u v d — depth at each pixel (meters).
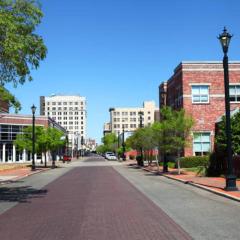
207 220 13.58
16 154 92.19
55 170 54.03
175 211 15.69
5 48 19.00
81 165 72.00
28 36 20.48
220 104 53.25
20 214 15.37
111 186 27.42
